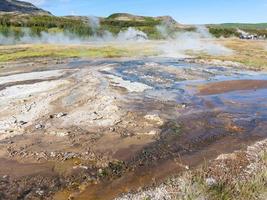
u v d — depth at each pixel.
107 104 25.86
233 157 15.64
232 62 50.94
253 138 19.25
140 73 41.34
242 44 79.44
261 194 10.86
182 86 34.00
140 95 29.38
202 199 10.68
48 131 20.36
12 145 18.34
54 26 127.56
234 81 36.78
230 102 27.62
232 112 24.58
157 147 17.97
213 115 23.77
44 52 66.69
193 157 16.66
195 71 43.50
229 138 19.34
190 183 11.52
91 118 22.61
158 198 12.15
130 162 16.23
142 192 13.02
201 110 25.05
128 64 50.34
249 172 13.70
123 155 17.00
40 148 17.89
